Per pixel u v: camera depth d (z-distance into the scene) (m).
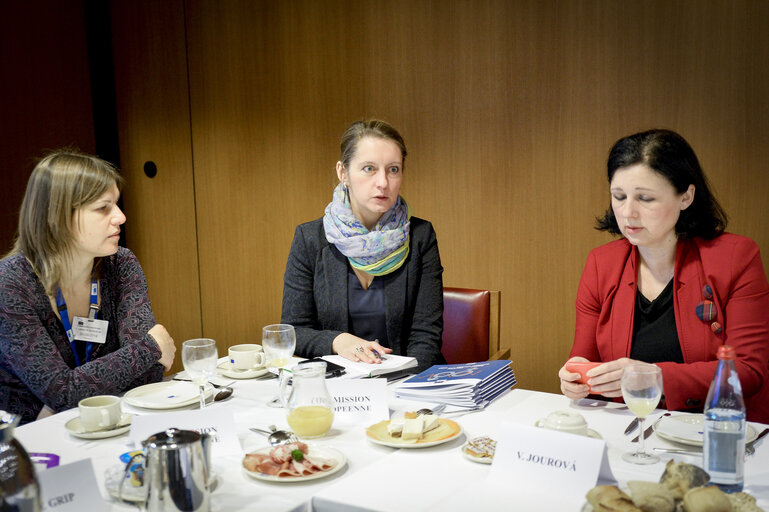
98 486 1.14
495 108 3.56
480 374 1.72
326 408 1.46
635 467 1.25
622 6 3.22
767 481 1.17
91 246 1.95
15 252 1.99
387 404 1.60
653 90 3.21
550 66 3.41
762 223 3.06
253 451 1.34
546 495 1.16
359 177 2.25
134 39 4.52
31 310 1.87
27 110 4.29
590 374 1.63
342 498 1.14
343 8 3.88
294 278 2.40
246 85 4.23
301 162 4.14
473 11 3.55
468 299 2.69
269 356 1.75
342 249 2.29
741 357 1.75
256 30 4.16
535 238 3.54
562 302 3.52
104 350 2.07
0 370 1.94
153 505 1.02
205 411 1.42
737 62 3.03
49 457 1.30
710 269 1.83
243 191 4.34
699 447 1.35
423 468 1.27
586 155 3.38
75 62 4.50
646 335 1.93
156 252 4.67
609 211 2.05
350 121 3.95
